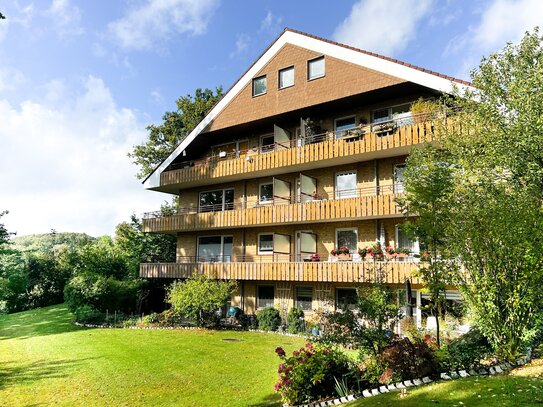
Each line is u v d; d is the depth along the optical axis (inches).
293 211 749.3
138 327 801.6
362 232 718.5
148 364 484.4
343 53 746.8
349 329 313.1
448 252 329.7
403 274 591.5
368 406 242.1
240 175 860.0
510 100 422.9
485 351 303.4
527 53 437.7
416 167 436.8
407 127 626.5
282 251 797.9
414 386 263.7
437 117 552.7
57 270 1493.6
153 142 1398.9
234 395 358.0
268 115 831.7
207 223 880.9
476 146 444.1
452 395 227.3
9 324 1011.9
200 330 744.3
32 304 1443.2
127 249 1168.2
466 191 379.2
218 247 934.4
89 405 353.1
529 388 217.5
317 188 788.0
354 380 305.0
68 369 479.2
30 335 786.8
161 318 824.9
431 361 275.9
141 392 380.5
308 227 794.8
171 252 1250.0
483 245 304.8
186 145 956.6
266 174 848.3
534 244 286.8
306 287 784.9
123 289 948.0
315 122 815.7
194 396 361.1
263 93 850.1
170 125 1396.4
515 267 290.7
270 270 756.0
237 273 804.6
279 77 837.2
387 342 302.8
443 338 382.3
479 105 450.3
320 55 778.8
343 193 754.8
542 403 192.9
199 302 751.1
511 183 406.9
